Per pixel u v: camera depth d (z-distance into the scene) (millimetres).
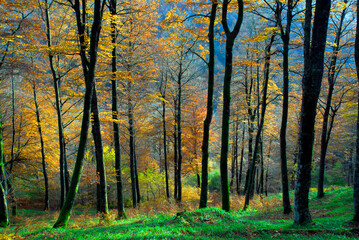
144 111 18766
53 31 15078
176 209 14578
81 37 9891
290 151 30375
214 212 9125
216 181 32906
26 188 23578
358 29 8297
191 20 11500
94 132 11734
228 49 9977
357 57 8336
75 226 10234
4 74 13586
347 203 13070
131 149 16859
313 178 38312
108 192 29438
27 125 19797
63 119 18344
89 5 11898
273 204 16484
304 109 7590
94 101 11320
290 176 33094
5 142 20641
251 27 17156
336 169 35906
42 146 19312
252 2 11453
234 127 23391
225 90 10109
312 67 7441
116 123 13180
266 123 20828
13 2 11586
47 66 16297
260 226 7945
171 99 20359
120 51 14172
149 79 16656
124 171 28953
